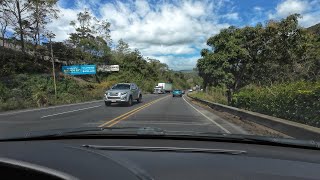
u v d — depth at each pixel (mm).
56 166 2809
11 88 39719
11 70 49375
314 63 22891
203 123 15000
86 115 18828
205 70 29781
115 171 2676
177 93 57781
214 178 2650
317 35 28906
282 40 24656
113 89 27953
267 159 3320
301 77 22969
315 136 8812
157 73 131750
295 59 24641
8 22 55125
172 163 3061
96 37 78625
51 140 4461
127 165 2881
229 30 28766
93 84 61844
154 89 87812
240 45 27672
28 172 2852
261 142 4219
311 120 10891
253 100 18578
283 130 11258
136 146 3908
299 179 2654
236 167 2959
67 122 15219
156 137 4570
